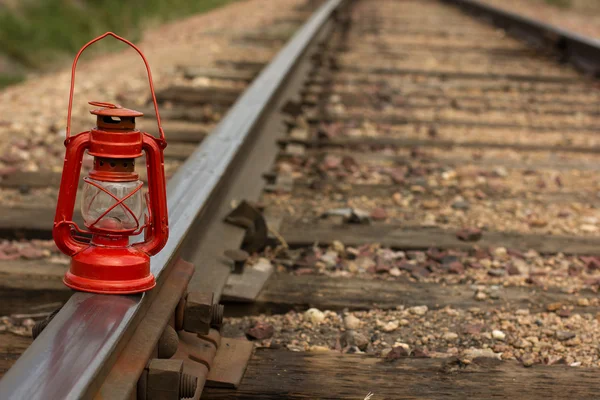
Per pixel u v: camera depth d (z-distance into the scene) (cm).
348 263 450
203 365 298
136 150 240
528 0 3241
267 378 311
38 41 1452
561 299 407
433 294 410
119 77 991
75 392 194
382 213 527
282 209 532
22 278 408
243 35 1396
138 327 250
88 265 243
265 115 653
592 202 584
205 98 862
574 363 343
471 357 340
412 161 675
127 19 1803
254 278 403
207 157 435
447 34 1598
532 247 484
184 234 310
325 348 351
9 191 558
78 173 240
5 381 194
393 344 360
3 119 762
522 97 1000
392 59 1243
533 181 638
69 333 220
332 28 1494
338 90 973
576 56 1266
